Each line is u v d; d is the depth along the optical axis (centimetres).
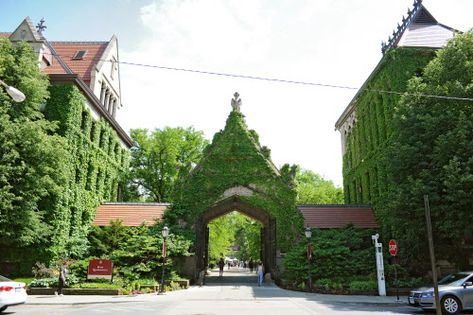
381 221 3112
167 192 4797
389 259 2716
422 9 3672
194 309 1561
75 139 2939
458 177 1997
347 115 4384
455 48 2414
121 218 3192
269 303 1784
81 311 1512
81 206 3039
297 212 3108
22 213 2336
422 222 2216
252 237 5716
